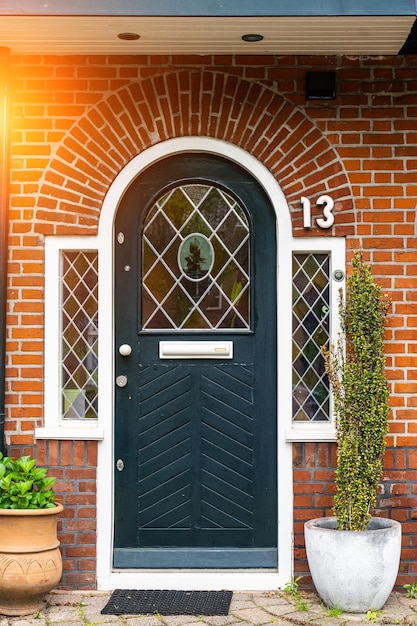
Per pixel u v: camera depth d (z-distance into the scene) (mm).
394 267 5227
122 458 5355
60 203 5254
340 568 4629
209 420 5367
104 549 5184
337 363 4961
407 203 5242
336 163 5246
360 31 4801
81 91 5266
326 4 4508
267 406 5352
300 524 5188
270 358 5352
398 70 5285
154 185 5367
